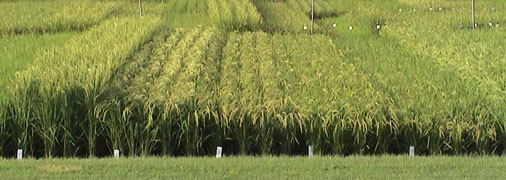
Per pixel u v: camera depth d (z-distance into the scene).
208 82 16.50
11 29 27.59
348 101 14.91
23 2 37.19
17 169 11.75
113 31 23.98
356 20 31.02
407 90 16.48
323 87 16.42
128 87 15.53
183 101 14.52
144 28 24.22
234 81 16.84
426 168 11.79
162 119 14.38
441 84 17.33
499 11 34.41
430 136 14.48
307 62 20.27
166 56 20.64
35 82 14.57
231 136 14.55
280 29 28.92
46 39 24.89
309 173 11.44
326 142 14.48
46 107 14.33
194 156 14.15
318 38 25.98
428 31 25.97
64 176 11.23
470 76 17.64
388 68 19.77
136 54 20.20
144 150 14.41
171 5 35.38
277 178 11.08
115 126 14.39
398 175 11.27
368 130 14.45
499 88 15.82
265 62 19.73
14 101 14.35
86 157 14.38
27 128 14.39
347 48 23.66
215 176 11.24
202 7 34.97
